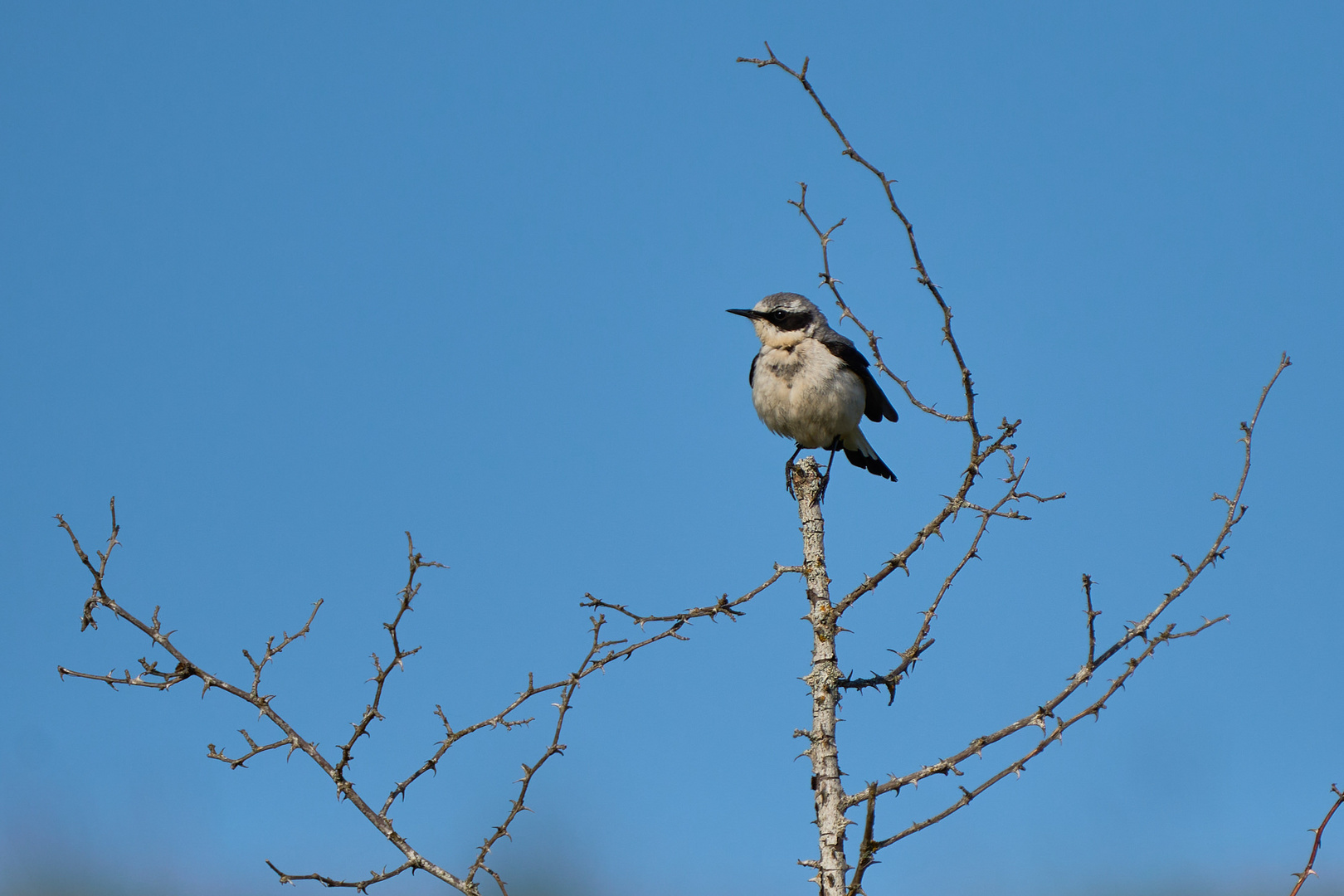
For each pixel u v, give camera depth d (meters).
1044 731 9.69
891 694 10.89
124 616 10.10
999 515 10.34
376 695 9.89
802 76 10.73
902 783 9.82
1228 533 10.04
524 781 9.78
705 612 10.81
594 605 10.54
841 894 9.97
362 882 9.50
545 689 10.05
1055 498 10.27
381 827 9.68
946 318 10.34
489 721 9.95
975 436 10.45
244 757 9.94
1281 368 10.18
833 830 10.26
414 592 9.88
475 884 9.52
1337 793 9.29
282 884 9.34
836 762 10.60
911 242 10.36
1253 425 10.17
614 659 10.29
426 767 9.87
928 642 10.89
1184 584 10.02
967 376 10.36
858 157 10.60
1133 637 9.98
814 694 10.87
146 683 10.02
